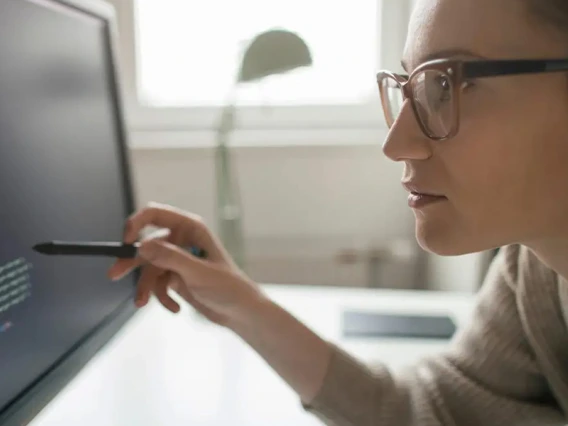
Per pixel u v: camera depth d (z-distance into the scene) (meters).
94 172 0.68
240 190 1.35
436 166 0.45
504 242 0.47
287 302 1.09
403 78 0.49
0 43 0.49
